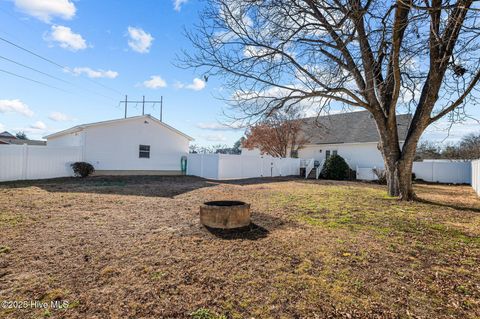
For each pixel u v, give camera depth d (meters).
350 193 10.59
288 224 5.50
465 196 10.42
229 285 2.84
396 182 9.12
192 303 2.48
